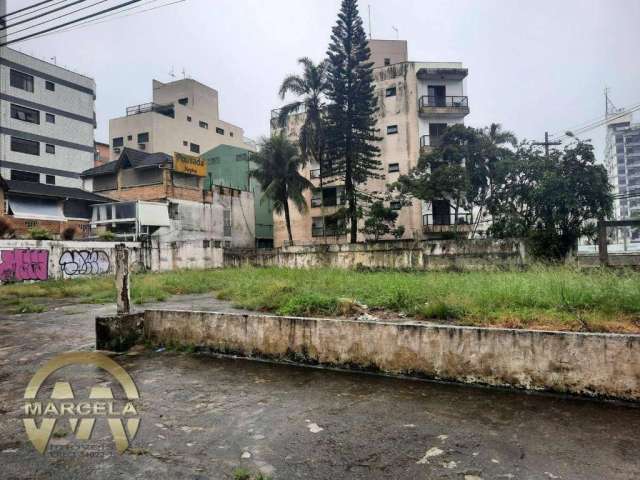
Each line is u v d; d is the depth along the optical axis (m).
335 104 25.09
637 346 3.68
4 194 22.80
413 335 4.58
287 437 3.21
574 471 2.64
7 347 6.20
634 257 14.92
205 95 46.75
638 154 72.44
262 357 5.50
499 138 23.48
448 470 2.69
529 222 20.23
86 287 13.64
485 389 4.17
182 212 28.48
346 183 26.08
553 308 4.88
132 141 40.69
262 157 29.50
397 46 35.97
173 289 12.07
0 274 15.11
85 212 26.69
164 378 4.77
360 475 2.65
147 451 3.01
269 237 39.03
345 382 4.52
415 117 31.02
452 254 16.00
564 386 3.90
